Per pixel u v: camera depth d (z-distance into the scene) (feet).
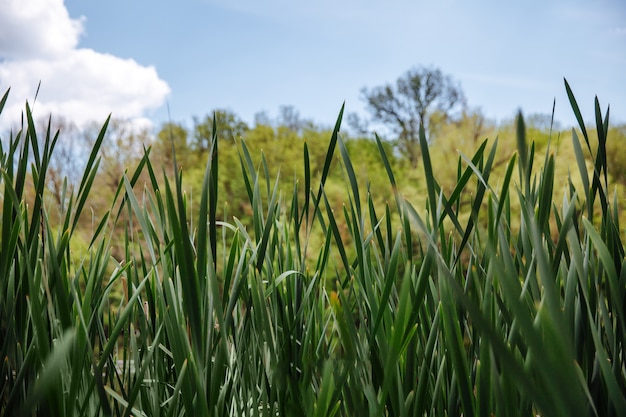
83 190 1.40
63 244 1.33
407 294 0.99
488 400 1.05
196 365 1.14
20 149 1.36
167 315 1.37
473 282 1.19
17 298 1.29
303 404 1.16
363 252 1.43
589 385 1.14
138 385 1.29
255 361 1.54
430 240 0.86
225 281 1.41
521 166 1.05
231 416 1.57
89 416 1.51
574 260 1.05
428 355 1.32
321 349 1.55
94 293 1.56
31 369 1.23
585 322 1.15
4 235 1.20
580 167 1.19
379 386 1.37
